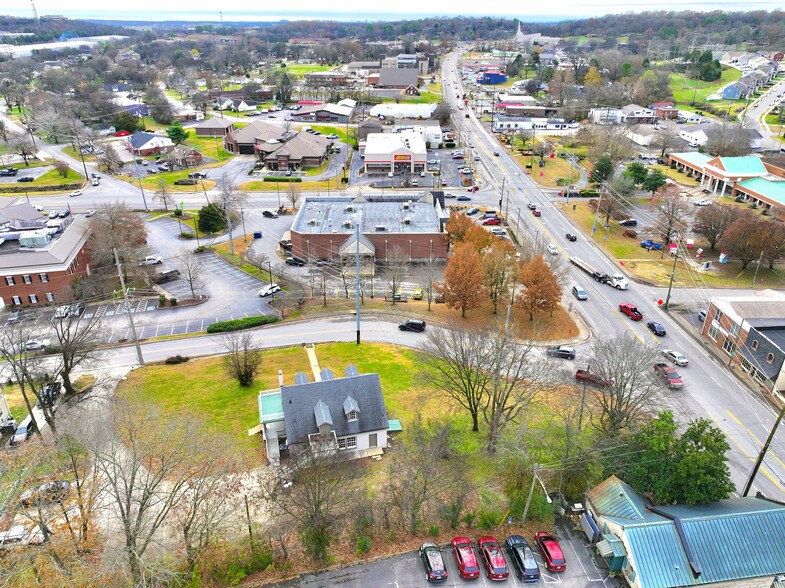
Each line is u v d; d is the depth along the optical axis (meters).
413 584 41.22
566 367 70.69
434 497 48.00
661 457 45.81
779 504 44.66
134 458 39.62
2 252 92.81
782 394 65.00
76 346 65.62
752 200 132.75
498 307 86.81
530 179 157.38
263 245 116.94
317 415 52.59
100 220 106.69
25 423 59.66
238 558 42.69
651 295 92.38
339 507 46.22
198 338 80.00
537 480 48.28
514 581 41.41
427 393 64.00
